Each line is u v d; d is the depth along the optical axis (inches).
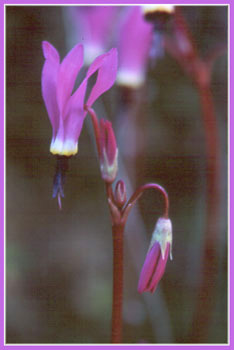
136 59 10.6
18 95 12.2
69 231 12.2
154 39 10.0
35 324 10.8
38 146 12.5
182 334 10.3
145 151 11.1
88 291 11.1
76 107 7.9
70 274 11.5
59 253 11.9
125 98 10.8
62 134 7.9
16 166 12.5
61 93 7.8
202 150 11.0
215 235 10.4
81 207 12.2
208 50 10.4
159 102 10.9
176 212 11.0
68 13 10.7
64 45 11.3
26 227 12.3
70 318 10.8
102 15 10.5
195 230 10.8
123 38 10.5
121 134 11.0
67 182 12.2
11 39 11.7
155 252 8.1
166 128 11.1
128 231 11.0
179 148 11.1
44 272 11.6
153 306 10.6
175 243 10.8
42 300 11.1
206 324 10.3
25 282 11.3
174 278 10.7
